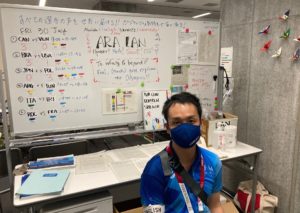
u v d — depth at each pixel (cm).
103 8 705
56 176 182
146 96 256
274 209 266
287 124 250
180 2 708
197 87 284
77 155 233
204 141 253
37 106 217
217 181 134
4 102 203
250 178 293
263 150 279
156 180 125
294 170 247
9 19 199
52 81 219
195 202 126
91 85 233
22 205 153
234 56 309
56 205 172
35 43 209
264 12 265
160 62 260
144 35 247
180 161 126
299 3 229
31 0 662
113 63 238
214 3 717
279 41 251
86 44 226
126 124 254
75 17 218
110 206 185
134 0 690
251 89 289
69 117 229
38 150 220
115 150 243
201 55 280
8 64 204
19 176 187
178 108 121
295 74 238
